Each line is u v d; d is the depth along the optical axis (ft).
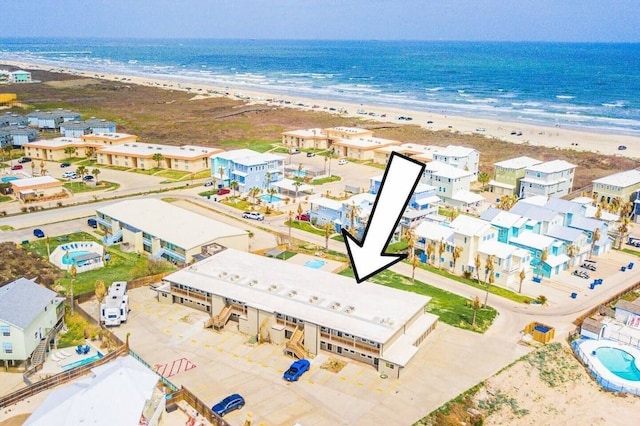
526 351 243.60
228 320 265.54
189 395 199.11
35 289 247.50
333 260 345.10
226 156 516.32
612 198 458.50
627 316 269.64
